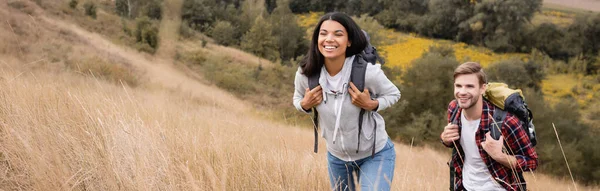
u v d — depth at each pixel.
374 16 74.38
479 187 2.50
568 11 74.31
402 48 61.34
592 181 24.08
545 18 69.69
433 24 67.88
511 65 48.38
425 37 68.62
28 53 15.62
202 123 4.02
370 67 2.36
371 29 41.53
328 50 2.32
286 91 38.84
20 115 2.90
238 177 2.50
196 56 41.44
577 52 59.81
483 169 2.47
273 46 52.75
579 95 48.28
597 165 24.25
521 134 2.30
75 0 40.31
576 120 26.59
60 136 2.61
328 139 2.61
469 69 2.32
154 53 38.59
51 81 4.17
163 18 48.03
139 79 22.56
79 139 2.69
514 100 2.32
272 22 54.97
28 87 3.52
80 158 2.40
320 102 2.47
